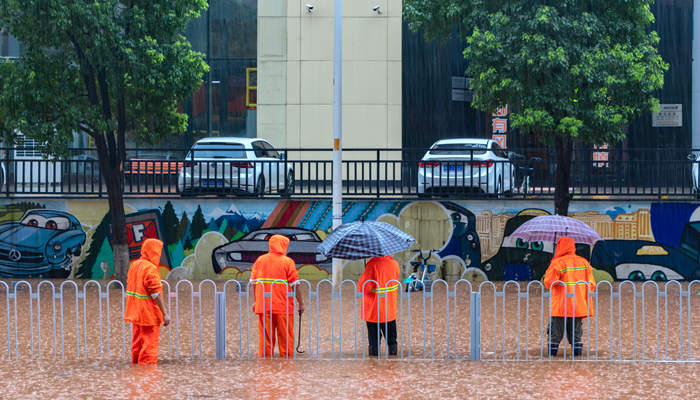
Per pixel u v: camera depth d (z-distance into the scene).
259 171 35.28
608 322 22.50
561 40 29.09
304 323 22.36
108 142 32.16
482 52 29.89
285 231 34.19
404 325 22.09
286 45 48.03
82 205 34.22
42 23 28.23
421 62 48.19
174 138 48.53
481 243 34.00
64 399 12.90
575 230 18.61
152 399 12.87
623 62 29.03
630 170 34.00
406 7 34.31
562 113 30.22
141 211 34.19
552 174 38.34
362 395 13.13
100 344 17.42
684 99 50.91
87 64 30.06
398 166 47.69
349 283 33.00
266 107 48.22
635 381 14.30
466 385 13.91
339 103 30.45
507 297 28.38
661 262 33.75
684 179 33.66
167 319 16.38
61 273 34.31
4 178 37.69
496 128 49.81
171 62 30.16
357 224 17.70
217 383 14.09
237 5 48.53
